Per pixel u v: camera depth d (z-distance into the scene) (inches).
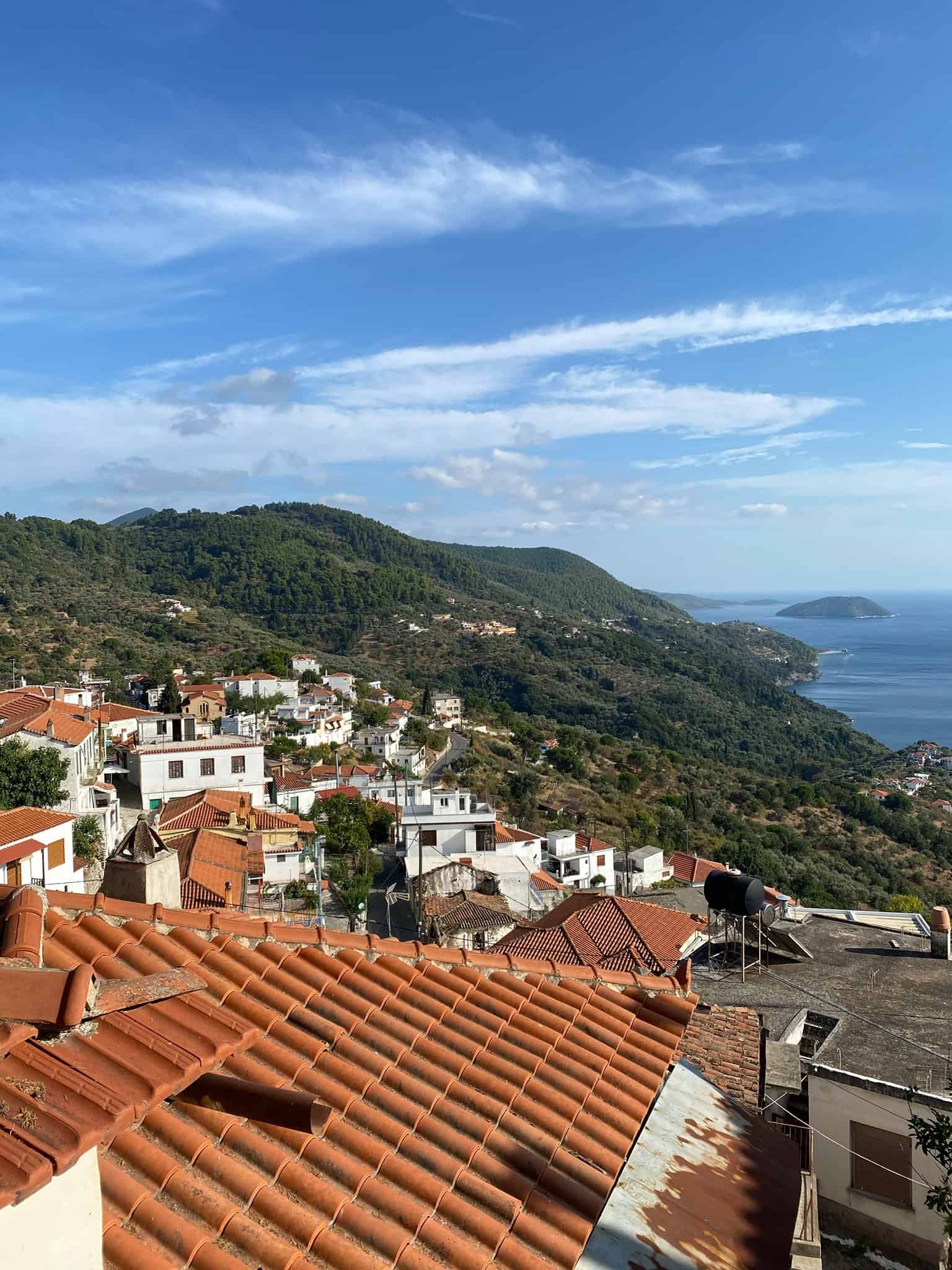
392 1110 238.2
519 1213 211.9
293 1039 252.7
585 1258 226.5
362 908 1606.8
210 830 1723.7
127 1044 181.2
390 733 3924.7
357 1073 247.0
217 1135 201.9
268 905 1612.9
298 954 305.9
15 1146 126.5
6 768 1459.2
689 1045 510.0
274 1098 186.4
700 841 3329.2
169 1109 203.2
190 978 200.8
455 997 312.2
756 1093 462.6
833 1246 491.8
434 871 1760.6
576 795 3801.7
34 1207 123.6
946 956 751.1
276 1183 195.0
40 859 1202.6
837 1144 506.9
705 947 794.8
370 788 2910.9
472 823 1989.4
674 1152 284.8
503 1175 225.3
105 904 275.3
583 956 946.7
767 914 813.2
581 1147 250.5
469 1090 256.8
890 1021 618.2
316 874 1669.5
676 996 359.3
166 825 1753.2
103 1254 154.8
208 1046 194.1
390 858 2185.0
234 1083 190.7
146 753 2068.2
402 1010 291.0
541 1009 326.3
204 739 2245.3
